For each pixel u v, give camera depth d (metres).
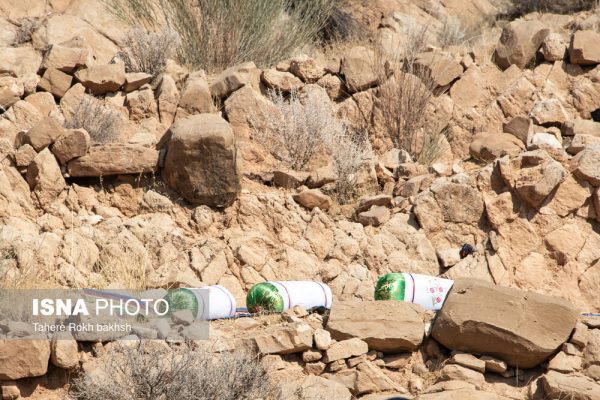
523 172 35.22
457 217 35.25
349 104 42.19
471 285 27.50
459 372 26.25
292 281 30.55
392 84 42.00
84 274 29.73
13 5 50.53
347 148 38.88
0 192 33.09
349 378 26.09
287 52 49.22
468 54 44.28
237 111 39.81
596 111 42.12
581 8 62.22
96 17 51.06
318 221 34.69
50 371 24.94
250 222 34.69
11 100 38.09
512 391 26.08
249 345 26.19
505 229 34.91
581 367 26.52
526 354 26.45
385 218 35.38
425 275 32.25
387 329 27.06
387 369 27.05
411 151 41.34
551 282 33.97
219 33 46.03
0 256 29.06
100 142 37.59
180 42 45.97
